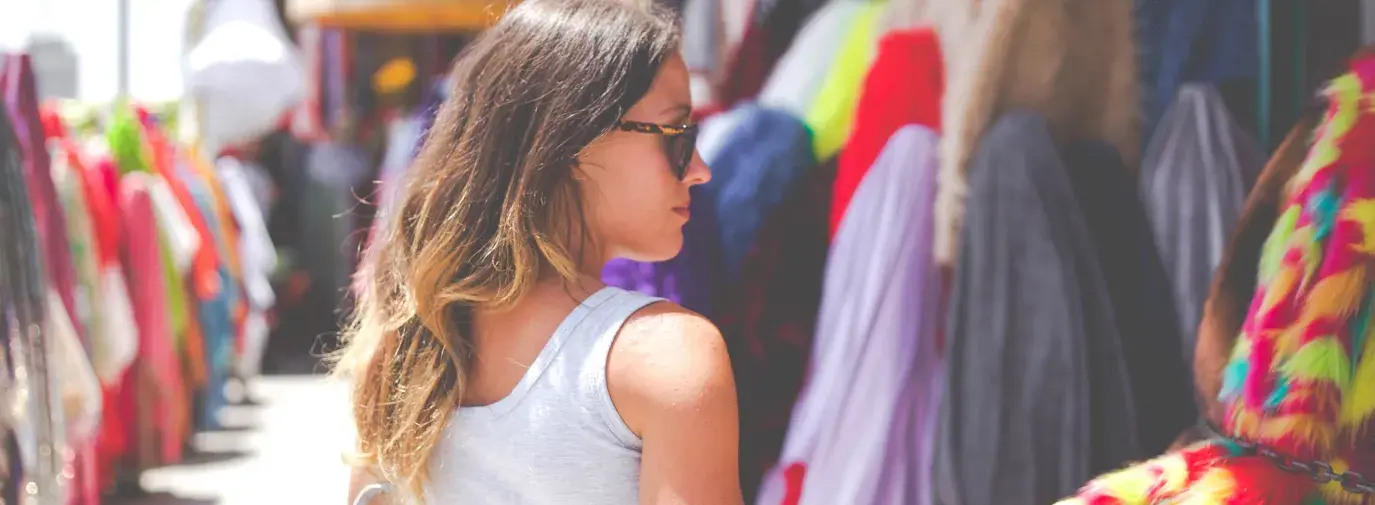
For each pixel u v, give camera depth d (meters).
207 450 12.24
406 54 16.88
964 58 4.37
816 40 5.48
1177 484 2.70
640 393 2.48
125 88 10.70
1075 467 3.88
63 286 7.48
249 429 13.28
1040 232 3.95
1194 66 4.44
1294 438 2.58
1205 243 4.18
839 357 4.68
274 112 13.18
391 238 2.86
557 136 2.60
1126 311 4.01
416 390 2.72
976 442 4.04
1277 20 4.35
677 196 2.76
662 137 2.68
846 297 4.69
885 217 4.60
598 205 2.70
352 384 2.90
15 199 6.42
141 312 10.21
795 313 5.10
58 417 6.71
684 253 4.95
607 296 2.62
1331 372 2.55
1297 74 4.33
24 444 6.38
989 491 4.00
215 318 12.70
